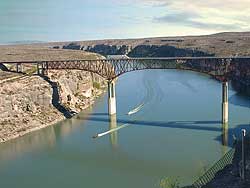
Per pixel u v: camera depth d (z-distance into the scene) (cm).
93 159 9100
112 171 8294
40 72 14800
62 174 8312
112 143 10162
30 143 10625
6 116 11781
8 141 10906
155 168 8256
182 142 9812
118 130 11325
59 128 12025
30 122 12125
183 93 16750
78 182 7831
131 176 7956
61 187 7644
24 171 8588
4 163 9144
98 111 14150
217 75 11512
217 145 9400
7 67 15350
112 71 13400
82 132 11388
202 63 14750
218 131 10575
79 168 8581
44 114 12888
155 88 18262
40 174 8369
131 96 16475
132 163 8662
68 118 13238
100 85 18938
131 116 12912
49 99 13475
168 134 10575
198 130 10769
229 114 12444
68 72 15662
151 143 9912
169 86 18788
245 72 11456
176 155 8925
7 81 13012
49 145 10338
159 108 13888
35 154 9675
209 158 8550
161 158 8806
